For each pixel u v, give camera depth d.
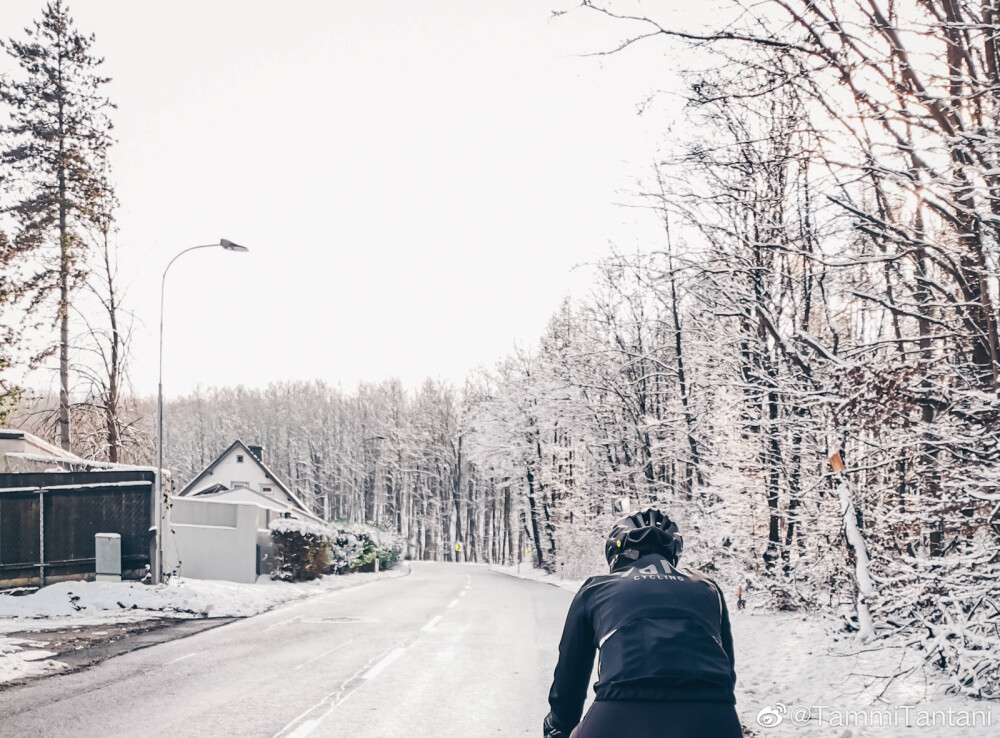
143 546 20.70
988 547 8.27
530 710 8.80
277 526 29.98
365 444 115.88
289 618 18.53
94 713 8.53
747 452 18.50
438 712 8.69
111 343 36.28
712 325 21.55
